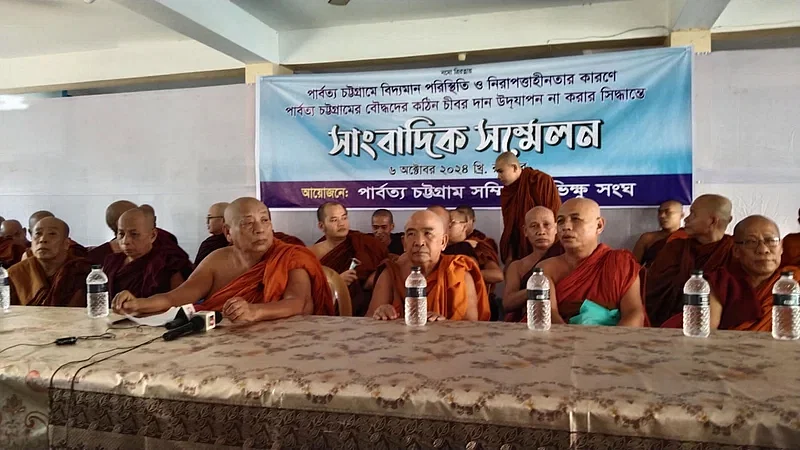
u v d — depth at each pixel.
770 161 4.05
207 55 5.55
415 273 2.36
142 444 1.60
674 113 4.19
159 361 1.73
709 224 3.71
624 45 4.69
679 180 4.19
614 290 3.12
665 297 3.70
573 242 3.22
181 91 5.29
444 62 5.20
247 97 5.16
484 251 4.49
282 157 5.01
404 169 4.78
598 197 4.35
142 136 5.39
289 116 5.00
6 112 5.68
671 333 2.09
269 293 2.77
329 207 4.69
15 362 1.76
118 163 5.45
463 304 2.87
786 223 4.03
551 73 4.45
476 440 1.35
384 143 4.81
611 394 1.34
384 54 5.07
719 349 1.80
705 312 2.05
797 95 3.99
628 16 4.52
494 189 4.59
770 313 2.93
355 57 5.14
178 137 5.31
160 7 3.91
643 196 4.26
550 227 3.75
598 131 4.35
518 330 2.16
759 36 4.42
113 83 5.91
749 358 1.68
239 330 2.21
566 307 3.19
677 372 1.52
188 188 5.30
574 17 4.63
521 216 4.48
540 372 1.54
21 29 5.16
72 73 5.96
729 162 4.12
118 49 5.79
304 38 5.24
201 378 1.56
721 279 3.01
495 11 4.78
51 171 5.62
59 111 5.57
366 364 1.64
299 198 4.99
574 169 4.40
